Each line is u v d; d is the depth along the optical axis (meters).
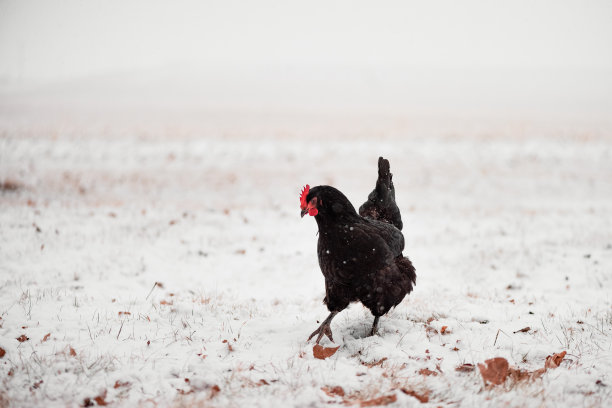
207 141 28.27
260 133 32.03
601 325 6.00
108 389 4.25
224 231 11.70
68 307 6.42
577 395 4.13
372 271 5.17
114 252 9.48
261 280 8.64
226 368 4.71
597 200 16.64
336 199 4.98
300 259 9.84
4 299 6.66
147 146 25.83
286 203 15.73
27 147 23.38
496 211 14.82
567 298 7.49
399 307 6.80
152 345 5.23
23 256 8.88
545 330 5.80
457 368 4.73
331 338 5.27
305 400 4.03
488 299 7.32
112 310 6.42
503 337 5.58
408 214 14.27
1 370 4.51
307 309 6.95
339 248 5.07
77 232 10.65
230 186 18.09
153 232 11.07
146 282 8.08
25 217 11.59
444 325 5.96
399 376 4.54
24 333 5.39
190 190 17.22
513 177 20.38
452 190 18.19
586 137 29.58
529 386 4.26
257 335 5.68
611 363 4.78
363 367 4.72
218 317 6.24
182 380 4.45
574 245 10.66
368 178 20.00
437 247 10.82
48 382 4.30
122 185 17.28
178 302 6.75
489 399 4.06
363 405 3.93
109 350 5.05
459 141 29.38
